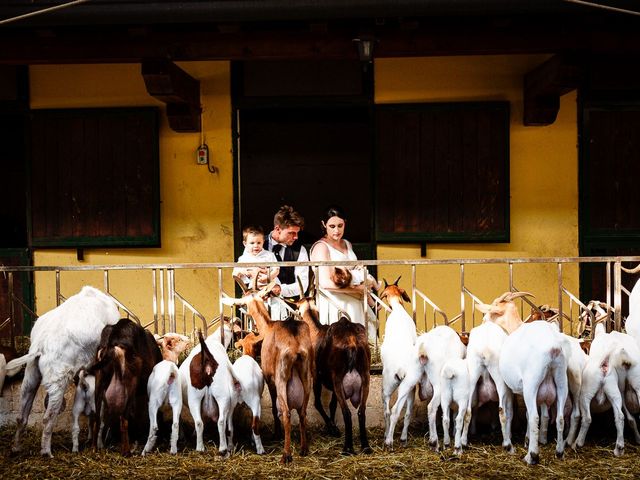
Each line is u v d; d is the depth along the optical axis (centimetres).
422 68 802
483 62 798
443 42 674
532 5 620
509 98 800
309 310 559
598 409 534
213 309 814
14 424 583
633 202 800
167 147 813
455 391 509
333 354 515
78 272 815
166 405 575
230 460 508
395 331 544
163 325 591
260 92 809
